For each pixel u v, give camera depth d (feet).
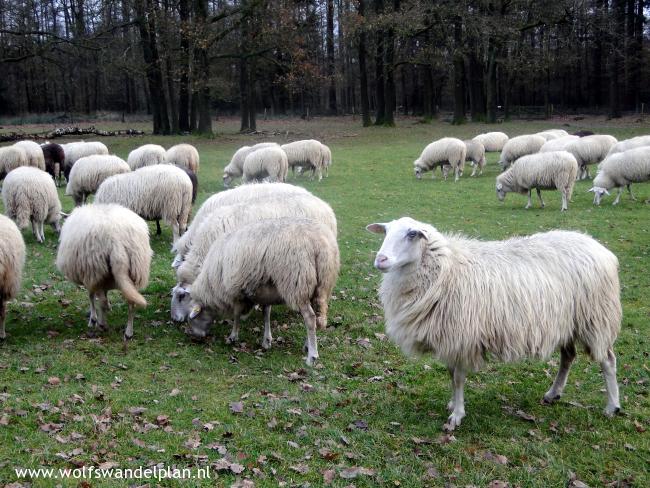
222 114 212.43
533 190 62.54
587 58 189.57
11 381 18.86
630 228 43.80
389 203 56.13
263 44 122.93
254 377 19.98
